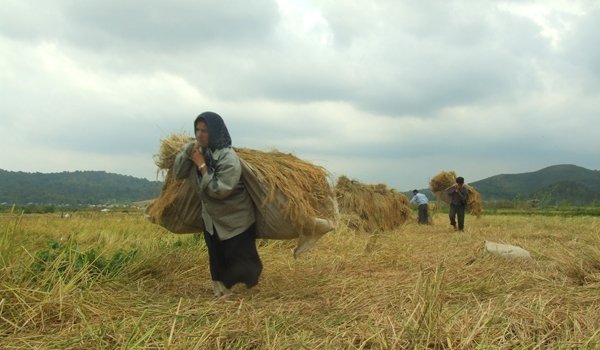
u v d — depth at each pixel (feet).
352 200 57.98
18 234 21.71
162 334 13.24
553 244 36.94
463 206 57.31
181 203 21.17
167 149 21.48
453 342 12.80
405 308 16.03
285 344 12.97
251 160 20.25
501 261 27.48
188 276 23.66
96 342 13.05
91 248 23.09
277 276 24.25
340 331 14.03
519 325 14.28
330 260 29.35
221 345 13.12
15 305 15.29
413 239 45.39
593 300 17.80
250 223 19.95
